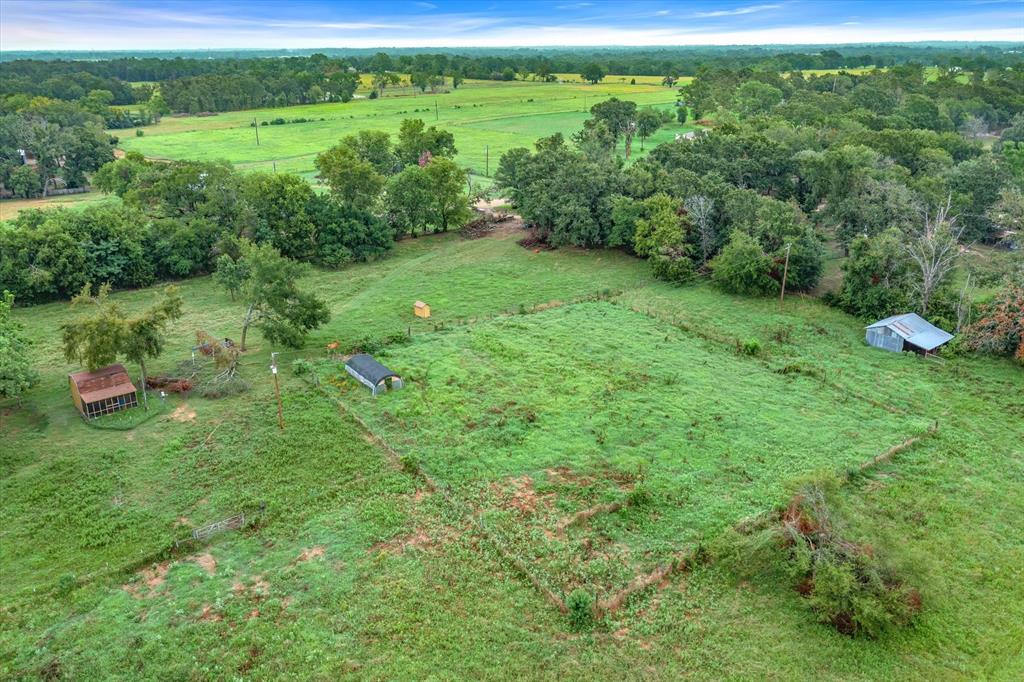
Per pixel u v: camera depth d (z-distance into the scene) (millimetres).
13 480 35750
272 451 38562
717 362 50094
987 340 50125
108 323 41781
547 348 52000
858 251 59625
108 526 32500
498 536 31969
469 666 25422
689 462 37812
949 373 48438
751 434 40562
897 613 27172
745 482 36125
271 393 44938
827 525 29406
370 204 78375
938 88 151750
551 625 27328
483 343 52812
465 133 159625
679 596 29000
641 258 74312
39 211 68500
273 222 72938
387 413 42531
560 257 75062
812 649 26500
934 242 56219
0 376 39031
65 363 49469
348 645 26219
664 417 42312
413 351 51438
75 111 154000
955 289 58094
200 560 30750
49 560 30469
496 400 44219
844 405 44125
